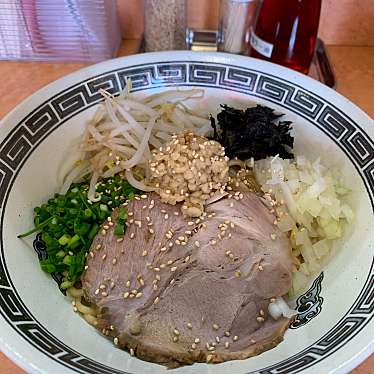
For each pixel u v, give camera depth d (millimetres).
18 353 176
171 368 207
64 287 231
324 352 182
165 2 310
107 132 272
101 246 235
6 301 195
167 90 285
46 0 313
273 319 222
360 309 198
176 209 239
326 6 340
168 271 223
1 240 215
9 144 236
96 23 326
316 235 253
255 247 231
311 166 265
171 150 242
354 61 349
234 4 314
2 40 334
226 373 200
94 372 180
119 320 219
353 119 255
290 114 276
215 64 281
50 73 337
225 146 275
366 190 241
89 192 261
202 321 218
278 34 307
